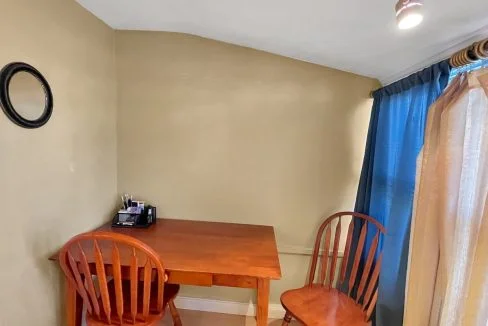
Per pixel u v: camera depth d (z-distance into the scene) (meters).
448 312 1.13
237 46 2.18
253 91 2.20
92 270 1.61
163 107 2.24
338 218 2.20
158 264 1.42
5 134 1.32
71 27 1.72
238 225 2.25
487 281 0.96
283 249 2.29
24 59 1.41
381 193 1.91
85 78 1.87
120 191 2.32
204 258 1.68
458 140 1.13
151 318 1.52
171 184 2.30
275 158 2.24
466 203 1.10
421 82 1.48
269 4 1.38
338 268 2.28
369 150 2.06
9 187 1.35
